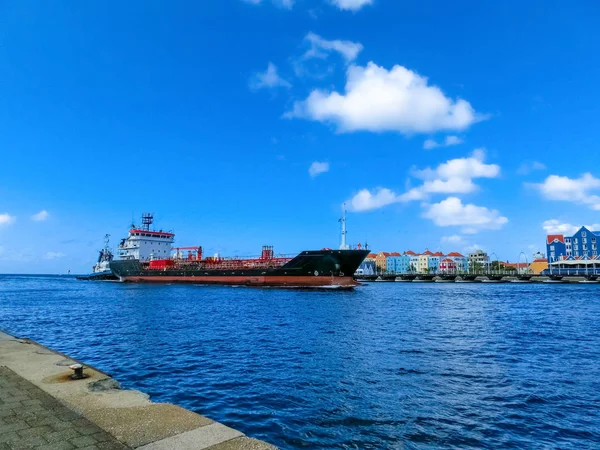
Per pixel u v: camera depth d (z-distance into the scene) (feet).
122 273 362.33
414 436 35.01
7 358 39.83
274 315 122.62
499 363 61.31
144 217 356.18
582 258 493.36
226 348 72.38
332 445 33.06
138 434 21.71
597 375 54.85
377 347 73.26
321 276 230.48
